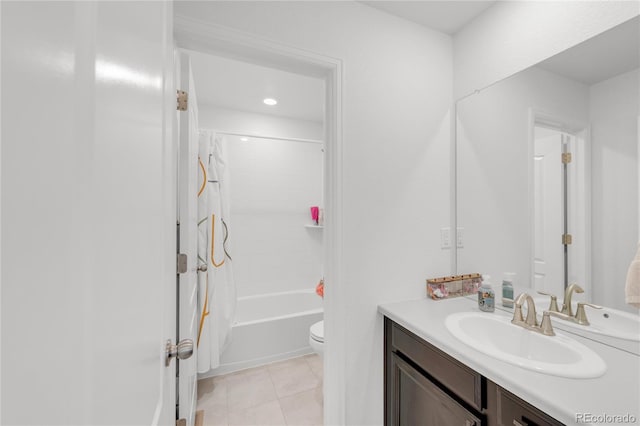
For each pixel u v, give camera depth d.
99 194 0.30
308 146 3.23
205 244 1.82
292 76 2.18
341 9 1.38
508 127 1.37
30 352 0.19
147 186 0.49
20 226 0.18
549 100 1.21
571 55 1.14
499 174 1.43
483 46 1.49
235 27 1.17
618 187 1.02
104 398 0.31
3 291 0.17
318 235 3.29
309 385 2.07
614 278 1.02
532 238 1.29
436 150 1.61
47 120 0.21
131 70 0.40
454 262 1.65
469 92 1.56
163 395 0.64
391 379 1.37
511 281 1.38
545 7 1.23
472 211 1.56
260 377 2.17
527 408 0.76
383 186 1.47
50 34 0.21
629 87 0.99
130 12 0.40
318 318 2.56
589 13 1.09
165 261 0.66
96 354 0.29
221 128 2.79
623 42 1.00
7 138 0.17
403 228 1.51
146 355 0.48
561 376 0.80
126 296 0.38
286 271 3.13
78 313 0.26
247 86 2.35
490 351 0.94
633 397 0.71
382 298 1.45
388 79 1.48
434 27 1.60
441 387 1.07
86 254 0.27
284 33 1.26
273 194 3.08
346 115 1.38
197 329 1.75
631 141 0.99
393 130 1.49
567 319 1.13
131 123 0.40
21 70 0.18
